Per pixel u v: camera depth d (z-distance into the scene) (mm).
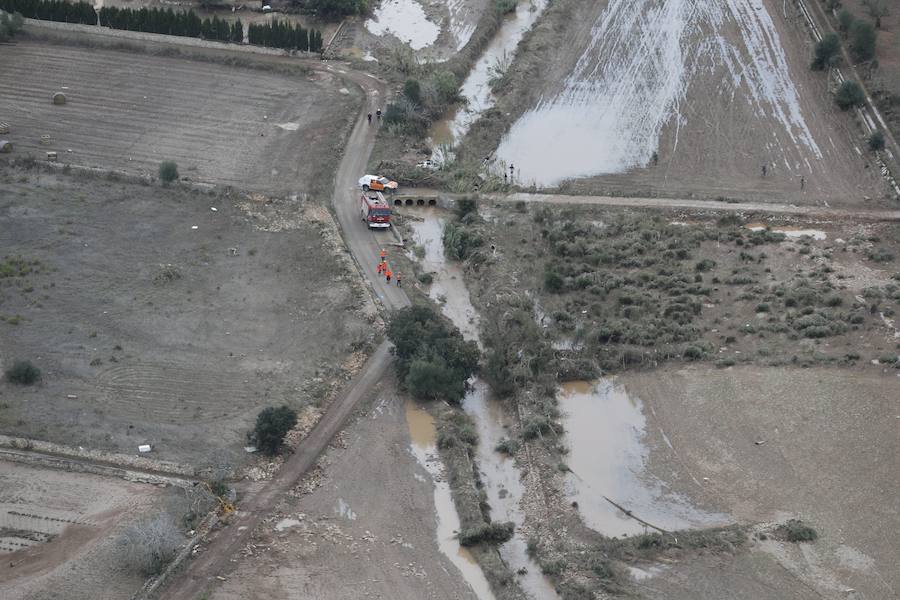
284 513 72688
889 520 71062
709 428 80562
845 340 89688
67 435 77750
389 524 72375
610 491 74938
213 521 70938
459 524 72562
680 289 96688
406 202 113312
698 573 67312
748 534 70375
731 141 125000
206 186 114000
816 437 78750
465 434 80375
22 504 71750
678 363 88125
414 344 85625
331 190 114750
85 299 94688
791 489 74125
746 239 104812
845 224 108188
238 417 80750
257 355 88500
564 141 125312
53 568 66688
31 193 111562
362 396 84438
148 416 80438
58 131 124562
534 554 69875
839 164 120188
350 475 76562
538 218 108312
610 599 65188
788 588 65875
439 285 100562
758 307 94000
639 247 103062
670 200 112125
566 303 95438
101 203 110812
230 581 66812
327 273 100250
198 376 85312
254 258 102688
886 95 129500
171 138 124188
